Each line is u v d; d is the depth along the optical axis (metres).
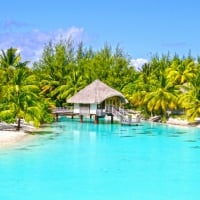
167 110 74.69
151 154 39.34
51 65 93.75
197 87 64.75
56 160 35.78
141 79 82.38
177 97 69.62
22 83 53.12
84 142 46.56
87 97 68.50
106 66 97.12
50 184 28.17
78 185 28.05
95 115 67.75
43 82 87.69
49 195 25.77
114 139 49.19
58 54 99.75
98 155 38.47
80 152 39.94
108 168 33.06
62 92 84.69
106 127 62.62
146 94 73.50
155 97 69.94
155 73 90.31
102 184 28.39
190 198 25.47
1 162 34.44
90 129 59.72
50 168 32.72
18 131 51.62
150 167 33.53
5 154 37.75
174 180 29.59
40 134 52.59
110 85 88.75
